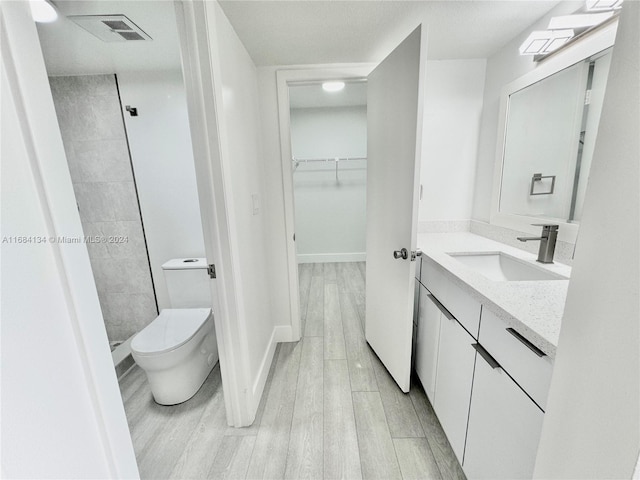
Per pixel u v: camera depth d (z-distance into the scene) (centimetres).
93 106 189
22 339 41
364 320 254
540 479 57
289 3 118
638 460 37
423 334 157
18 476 41
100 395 54
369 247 196
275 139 189
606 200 40
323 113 379
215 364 194
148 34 139
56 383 46
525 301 88
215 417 150
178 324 169
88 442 52
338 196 410
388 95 150
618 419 39
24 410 41
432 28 145
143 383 179
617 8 104
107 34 138
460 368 113
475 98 191
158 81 185
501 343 86
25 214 41
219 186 115
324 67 179
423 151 198
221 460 127
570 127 127
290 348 213
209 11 102
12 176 39
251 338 152
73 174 197
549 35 120
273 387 172
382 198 168
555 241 128
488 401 93
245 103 151
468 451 107
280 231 203
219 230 119
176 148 194
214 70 106
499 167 173
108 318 223
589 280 43
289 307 217
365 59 174
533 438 73
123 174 198
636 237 36
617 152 38
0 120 38
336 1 118
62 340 47
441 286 131
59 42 145
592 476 44
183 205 203
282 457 127
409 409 152
